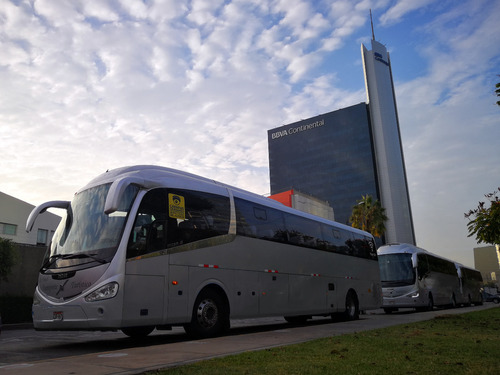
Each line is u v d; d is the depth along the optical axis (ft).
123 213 29.37
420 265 82.58
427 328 36.09
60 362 19.45
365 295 58.75
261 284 39.65
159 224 30.89
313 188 473.67
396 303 79.46
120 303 27.09
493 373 16.26
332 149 474.08
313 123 493.36
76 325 26.89
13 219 122.31
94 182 32.68
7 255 66.44
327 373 16.39
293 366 17.76
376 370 16.92
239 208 39.29
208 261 34.12
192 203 34.27
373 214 155.63
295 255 45.57
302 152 492.54
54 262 29.48
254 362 18.85
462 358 19.86
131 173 31.58
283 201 176.14
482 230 41.24
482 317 51.08
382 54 493.77
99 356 21.31
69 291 27.71
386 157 448.65
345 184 456.45
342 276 53.98
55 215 138.21
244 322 60.29
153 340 35.01
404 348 23.26
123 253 28.02
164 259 30.48
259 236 40.78
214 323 33.86
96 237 29.14
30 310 64.03
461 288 114.52
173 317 30.27
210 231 35.09
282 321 62.13
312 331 37.14
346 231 58.49
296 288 44.68
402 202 439.63
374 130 463.83
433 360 19.27
